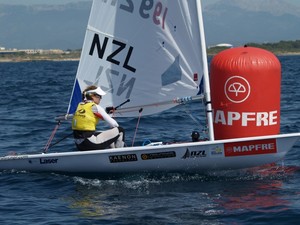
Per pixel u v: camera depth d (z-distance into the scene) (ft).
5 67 509.76
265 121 51.85
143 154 50.83
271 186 48.73
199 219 40.96
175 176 51.90
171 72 53.52
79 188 49.62
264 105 51.67
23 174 54.08
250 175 52.42
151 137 75.31
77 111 52.01
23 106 122.83
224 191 47.52
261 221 40.06
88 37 55.01
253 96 51.34
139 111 55.21
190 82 52.95
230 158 50.78
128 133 79.30
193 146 50.42
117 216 41.96
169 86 53.83
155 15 53.31
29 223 40.70
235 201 44.73
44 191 49.01
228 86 51.78
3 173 54.60
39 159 53.47
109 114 55.42
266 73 51.29
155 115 96.32
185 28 52.47
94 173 52.47
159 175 51.85
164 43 53.42
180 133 78.64
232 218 40.91
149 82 54.49
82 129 51.62
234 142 50.26
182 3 52.13
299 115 95.14
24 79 257.55
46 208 44.21
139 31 54.08
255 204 43.75
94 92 52.08
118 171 51.85
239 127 51.90
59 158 52.80
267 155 50.88
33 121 94.63
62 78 259.80
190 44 52.47
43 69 419.33
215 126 53.36
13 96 152.15
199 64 52.37
